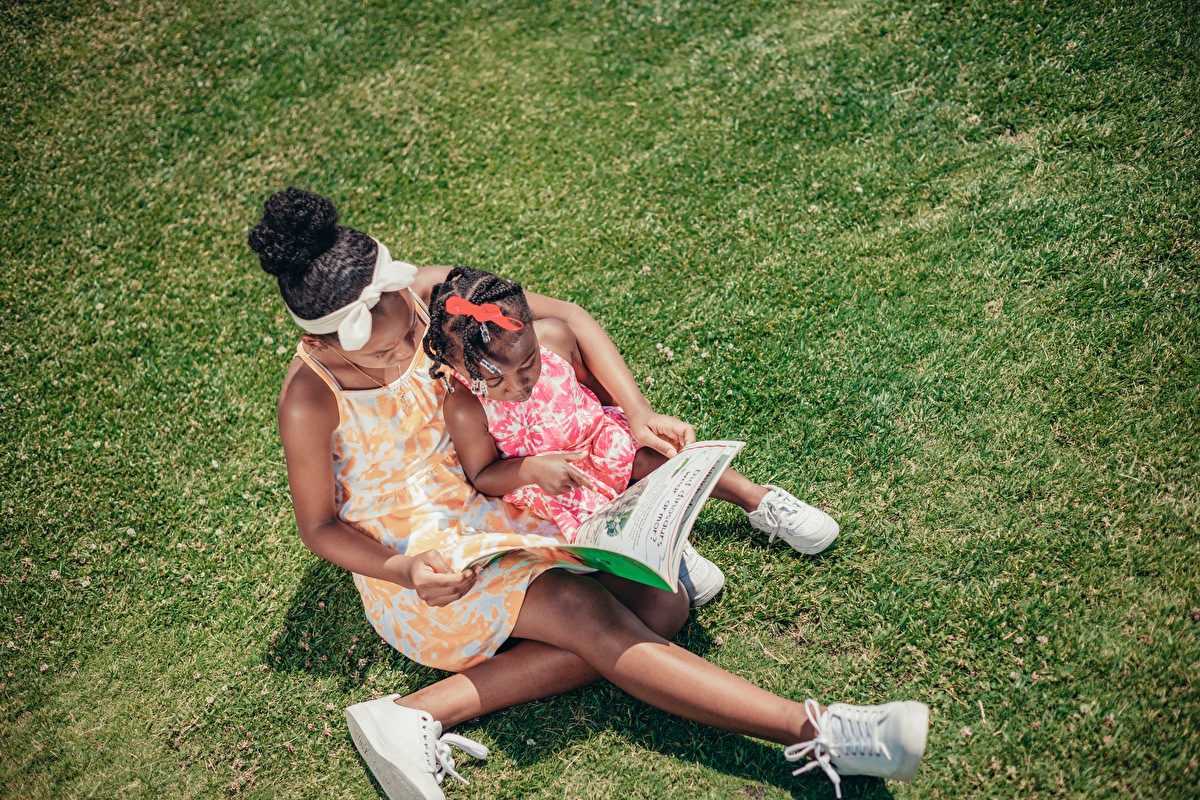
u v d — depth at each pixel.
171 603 3.40
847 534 3.17
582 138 4.93
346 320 2.30
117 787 2.98
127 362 4.24
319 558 3.46
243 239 4.74
